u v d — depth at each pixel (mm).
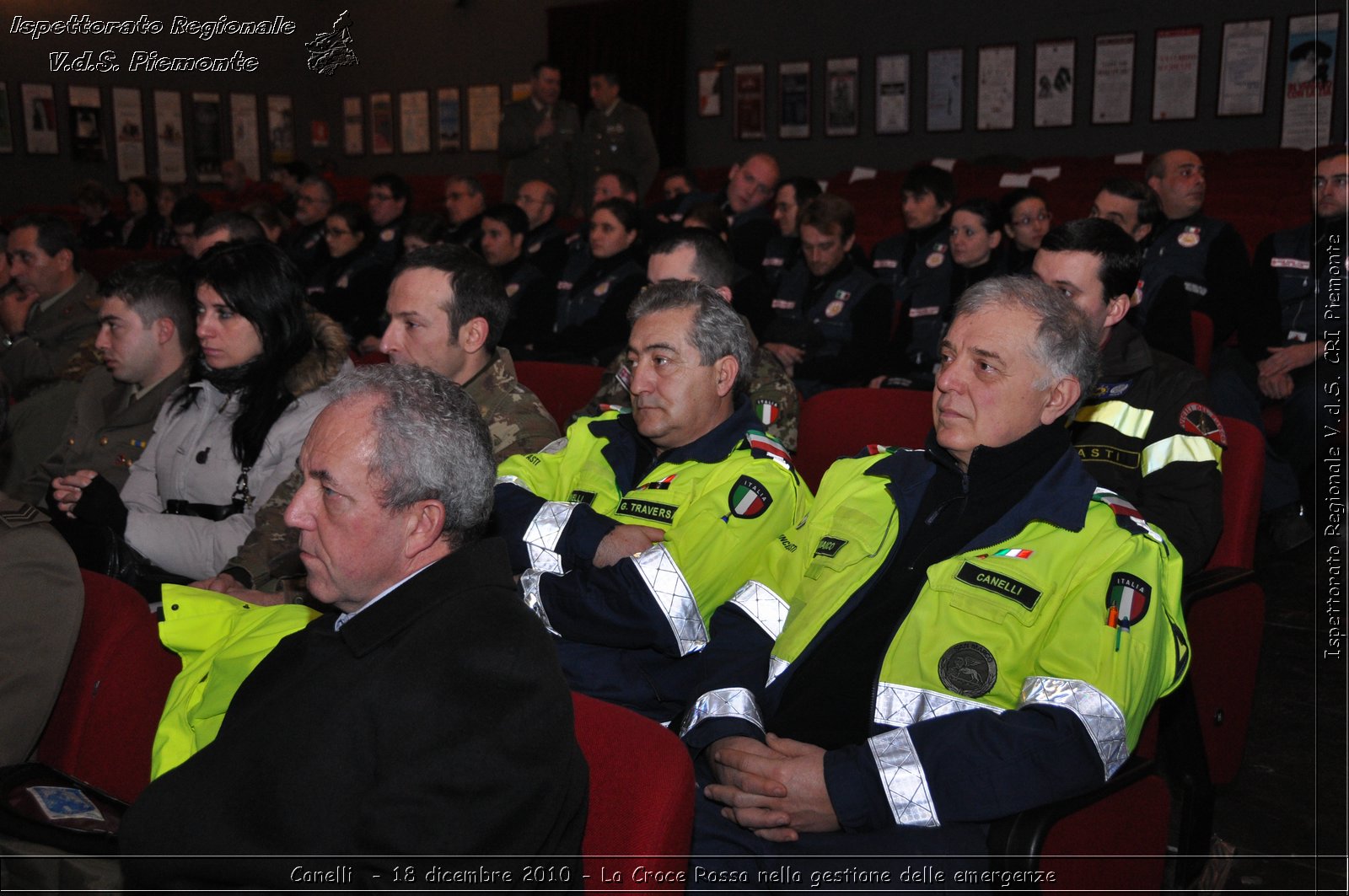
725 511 1691
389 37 12812
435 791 993
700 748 1499
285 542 1975
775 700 1558
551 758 1025
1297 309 3844
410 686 1057
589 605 1652
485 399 2191
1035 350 1473
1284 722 2486
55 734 1457
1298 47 8289
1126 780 1323
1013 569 1438
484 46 12250
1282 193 6184
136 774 1472
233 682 1346
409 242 5465
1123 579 1390
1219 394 3568
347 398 1153
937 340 4176
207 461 2174
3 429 1869
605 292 4793
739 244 5258
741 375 1825
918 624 1470
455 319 2131
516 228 4973
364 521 1127
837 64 10297
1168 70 8852
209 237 3701
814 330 3977
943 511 1572
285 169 9305
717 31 10883
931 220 4668
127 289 2430
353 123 13266
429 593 1114
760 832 1374
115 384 2643
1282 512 3467
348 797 1046
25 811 1265
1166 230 4109
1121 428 2049
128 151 11812
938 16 9758
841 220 4164
